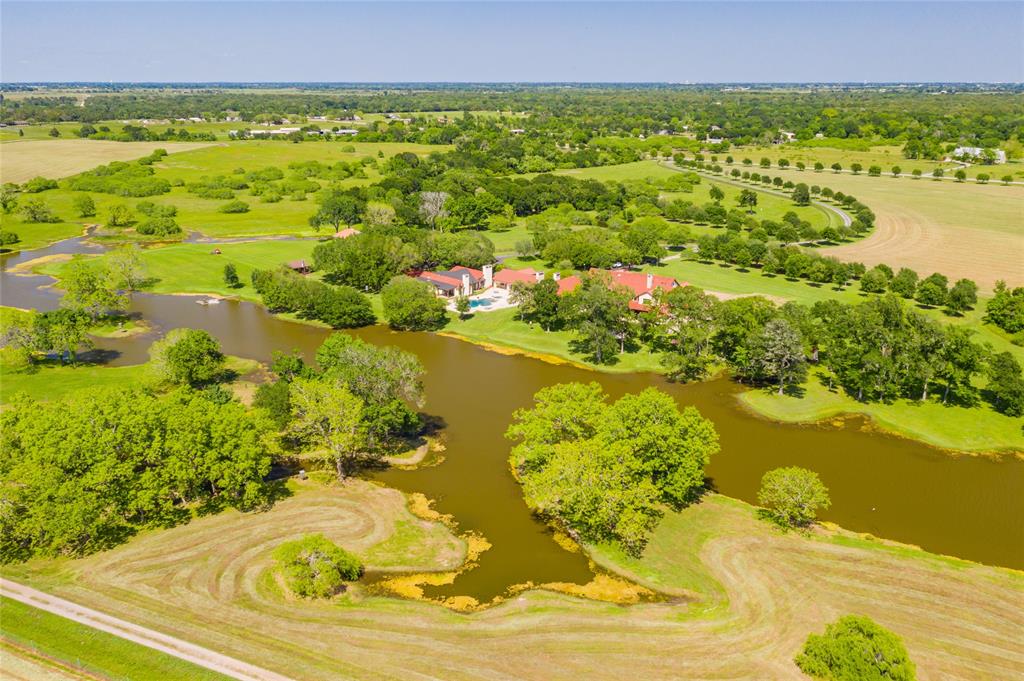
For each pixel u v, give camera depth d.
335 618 54.91
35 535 59.94
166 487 65.44
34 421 66.31
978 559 64.38
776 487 67.31
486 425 90.69
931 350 95.88
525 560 63.09
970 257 177.50
